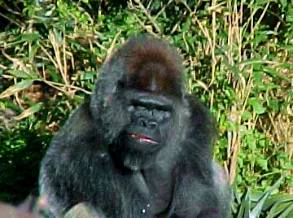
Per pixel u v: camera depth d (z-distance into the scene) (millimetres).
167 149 12000
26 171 16094
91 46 16359
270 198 14047
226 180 12875
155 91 11539
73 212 11703
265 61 15445
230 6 15859
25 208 14500
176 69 11734
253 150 15508
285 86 16312
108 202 11938
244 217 13383
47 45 16891
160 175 12227
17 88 16062
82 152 11922
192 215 12352
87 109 12141
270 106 15781
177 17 16797
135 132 11594
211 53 15617
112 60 11773
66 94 16188
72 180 11945
